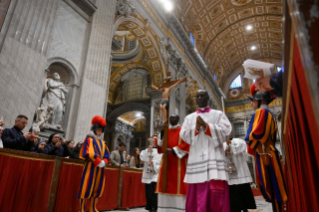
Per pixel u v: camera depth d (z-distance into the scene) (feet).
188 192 6.63
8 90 15.79
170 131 8.64
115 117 57.57
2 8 16.56
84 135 21.36
